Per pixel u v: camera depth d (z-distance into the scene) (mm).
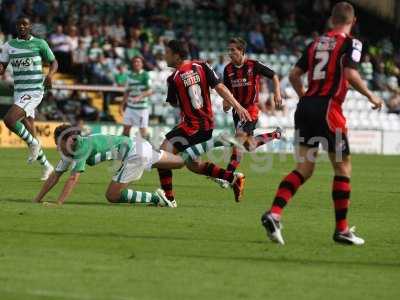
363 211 33406
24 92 40375
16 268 20609
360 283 20344
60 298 17859
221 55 79875
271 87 78438
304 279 20516
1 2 77562
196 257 22562
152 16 84000
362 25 95500
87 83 74125
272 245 24594
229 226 27812
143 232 26109
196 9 89688
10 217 27984
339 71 24375
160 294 18500
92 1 83562
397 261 23062
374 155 72562
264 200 35812
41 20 77438
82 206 31359
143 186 40469
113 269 20812
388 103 86000
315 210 32812
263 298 18531
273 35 88062
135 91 59719
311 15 95938
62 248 23188
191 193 37594
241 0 90438
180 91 32094
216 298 18359
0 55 40562
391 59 90750
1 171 44969
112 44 76312
